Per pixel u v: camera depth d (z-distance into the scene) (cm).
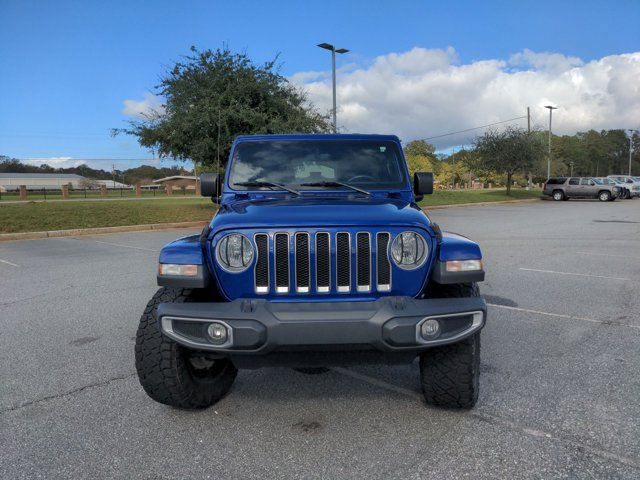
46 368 445
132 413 362
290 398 386
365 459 300
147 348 338
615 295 706
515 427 335
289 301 313
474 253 328
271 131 1970
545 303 662
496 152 3859
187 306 312
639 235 1432
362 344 299
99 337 531
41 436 329
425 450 309
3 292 743
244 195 429
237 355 312
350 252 316
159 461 300
